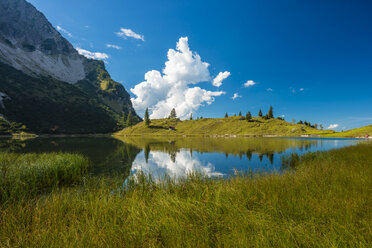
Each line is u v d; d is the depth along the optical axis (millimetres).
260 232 3158
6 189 6480
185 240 3146
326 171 8383
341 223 3400
